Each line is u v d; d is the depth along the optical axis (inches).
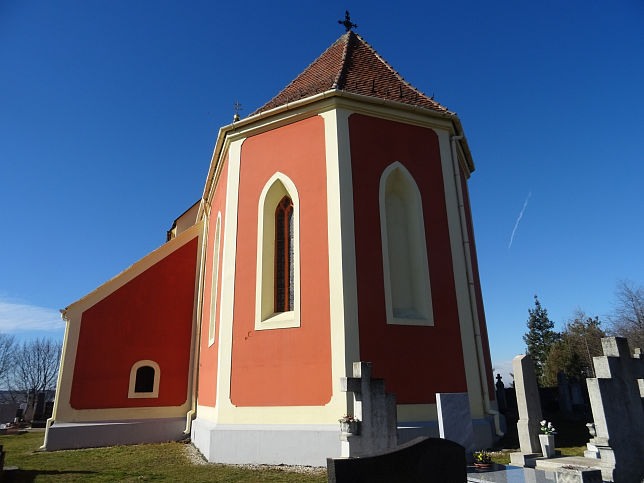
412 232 463.2
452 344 430.9
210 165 595.8
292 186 461.7
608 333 1843.0
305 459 367.9
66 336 584.7
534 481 268.7
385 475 209.2
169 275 660.1
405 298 445.4
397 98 514.6
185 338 642.2
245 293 452.8
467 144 548.4
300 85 576.4
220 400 427.5
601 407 264.7
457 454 232.8
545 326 2213.3
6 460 450.3
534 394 336.2
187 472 362.3
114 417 579.2
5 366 2511.1
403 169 473.1
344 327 391.5
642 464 264.8
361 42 654.5
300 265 430.0
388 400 292.8
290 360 406.9
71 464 420.2
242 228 480.4
